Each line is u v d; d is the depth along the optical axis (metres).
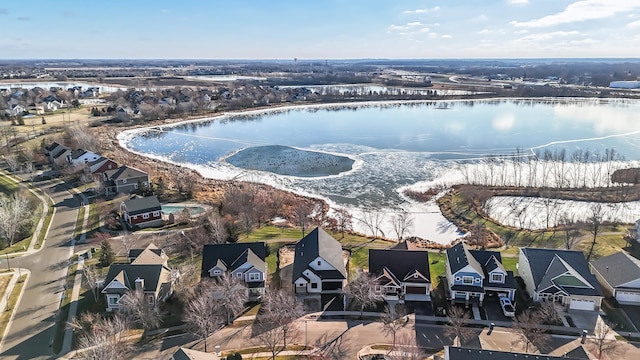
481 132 177.00
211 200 101.94
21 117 186.50
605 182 112.12
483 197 101.56
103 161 114.38
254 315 56.34
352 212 98.44
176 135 179.38
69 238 79.75
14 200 88.25
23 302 58.81
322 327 53.59
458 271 58.19
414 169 129.88
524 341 50.41
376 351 49.06
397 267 60.72
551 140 160.00
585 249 74.69
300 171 129.88
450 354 39.84
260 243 65.06
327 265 61.59
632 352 48.66
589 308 56.53
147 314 52.97
